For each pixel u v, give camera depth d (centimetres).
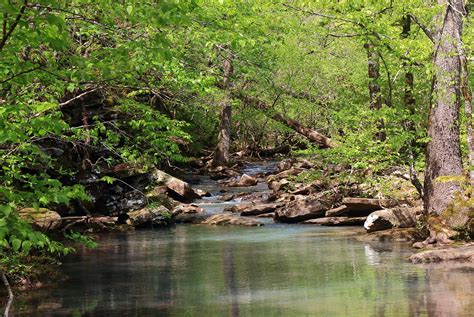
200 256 1394
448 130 1434
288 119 2964
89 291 1030
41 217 1308
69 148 1917
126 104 1209
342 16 1566
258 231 1820
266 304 891
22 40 533
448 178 1412
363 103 2383
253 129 4369
